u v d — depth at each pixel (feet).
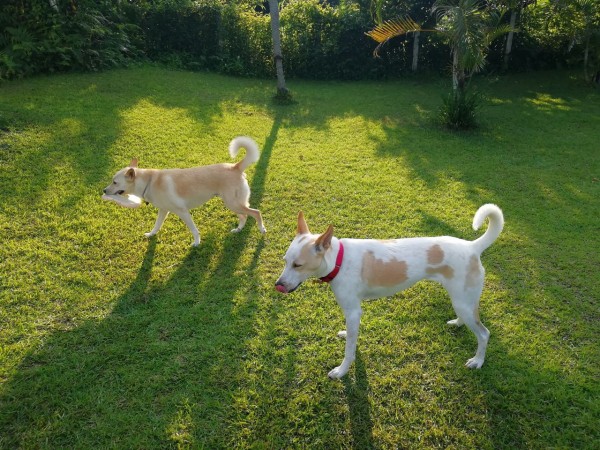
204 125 27.63
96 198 18.63
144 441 9.35
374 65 45.91
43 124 24.29
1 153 20.86
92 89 30.83
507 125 31.83
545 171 24.11
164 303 13.34
